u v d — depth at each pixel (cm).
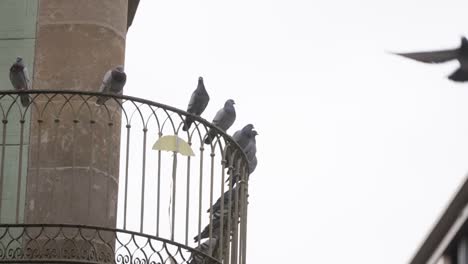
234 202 2044
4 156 2034
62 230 1961
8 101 2080
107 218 2023
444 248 1366
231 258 2002
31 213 2020
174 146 1955
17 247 1986
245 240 2025
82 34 2100
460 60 1260
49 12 2112
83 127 2050
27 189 2036
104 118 2053
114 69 1998
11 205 2031
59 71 2086
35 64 2094
